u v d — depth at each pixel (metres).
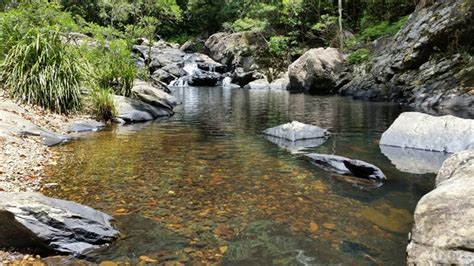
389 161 5.57
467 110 10.99
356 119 9.86
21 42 8.23
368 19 23.27
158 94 12.11
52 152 5.73
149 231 3.15
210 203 3.81
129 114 9.30
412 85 14.08
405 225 3.31
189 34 41.06
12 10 9.75
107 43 13.05
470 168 3.15
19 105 7.50
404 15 20.83
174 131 7.98
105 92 9.04
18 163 4.79
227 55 29.89
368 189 4.29
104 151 5.95
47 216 2.80
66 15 11.51
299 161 5.52
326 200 3.92
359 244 2.96
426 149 6.34
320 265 2.65
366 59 18.52
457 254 2.18
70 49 9.09
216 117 10.30
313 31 26.91
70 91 8.51
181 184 4.40
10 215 2.67
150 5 22.17
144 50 28.91
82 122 8.00
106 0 24.05
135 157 5.62
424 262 2.26
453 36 13.59
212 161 5.48
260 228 3.24
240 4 33.53
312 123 9.23
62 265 2.59
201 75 26.48
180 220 3.39
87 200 3.81
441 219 2.39
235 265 2.64
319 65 19.73
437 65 13.69
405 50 15.28
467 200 2.43
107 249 2.84
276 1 27.78
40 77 7.98
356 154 6.02
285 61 26.39
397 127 6.88
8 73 8.09
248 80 25.95
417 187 4.36
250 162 5.45
